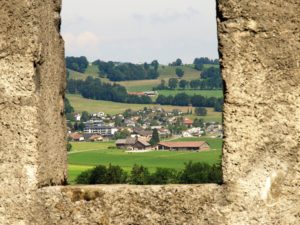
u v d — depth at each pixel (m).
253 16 9.00
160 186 9.33
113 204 9.42
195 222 9.13
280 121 8.94
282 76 8.94
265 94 8.97
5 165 9.72
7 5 9.71
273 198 8.95
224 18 9.09
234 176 9.02
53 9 10.41
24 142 9.67
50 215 9.62
